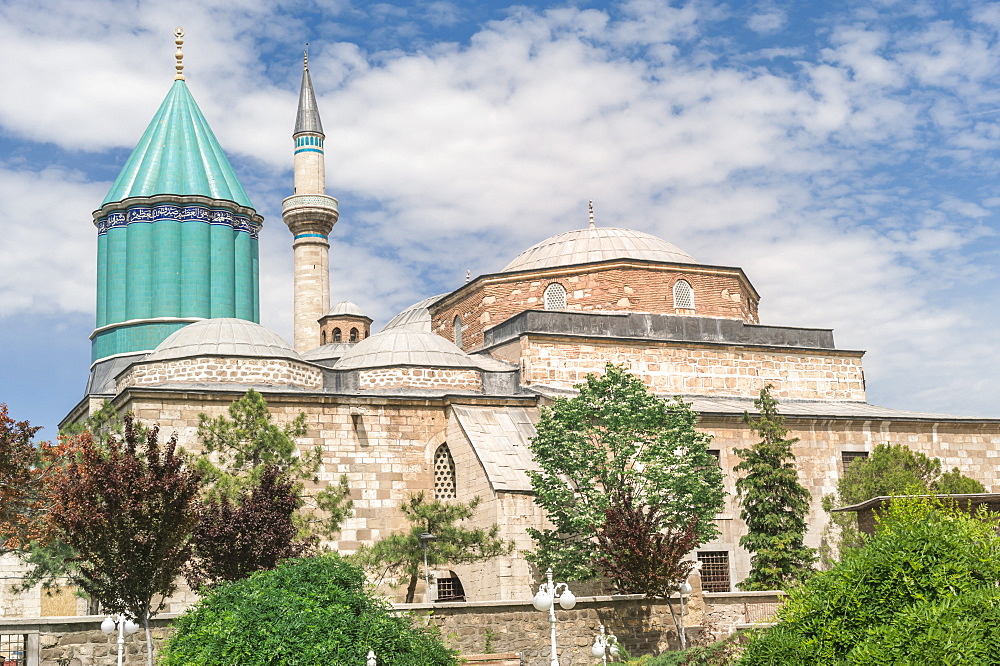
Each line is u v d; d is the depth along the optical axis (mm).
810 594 15570
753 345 49812
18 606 42750
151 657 22172
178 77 80812
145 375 40594
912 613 13859
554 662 20609
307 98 73750
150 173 75125
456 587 38594
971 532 15469
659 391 47531
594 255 52938
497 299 51562
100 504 23609
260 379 40406
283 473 31922
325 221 71875
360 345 46281
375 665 18328
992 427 50000
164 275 72312
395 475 40250
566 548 34094
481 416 41156
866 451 47219
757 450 40938
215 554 26266
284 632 18859
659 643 29422
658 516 34156
